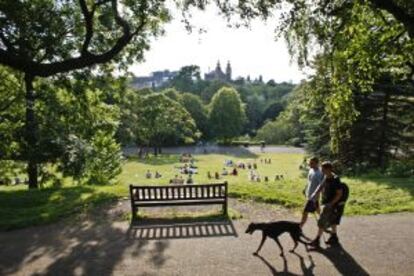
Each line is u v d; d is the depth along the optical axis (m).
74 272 9.34
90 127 27.39
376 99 28.09
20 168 26.89
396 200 15.12
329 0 10.59
